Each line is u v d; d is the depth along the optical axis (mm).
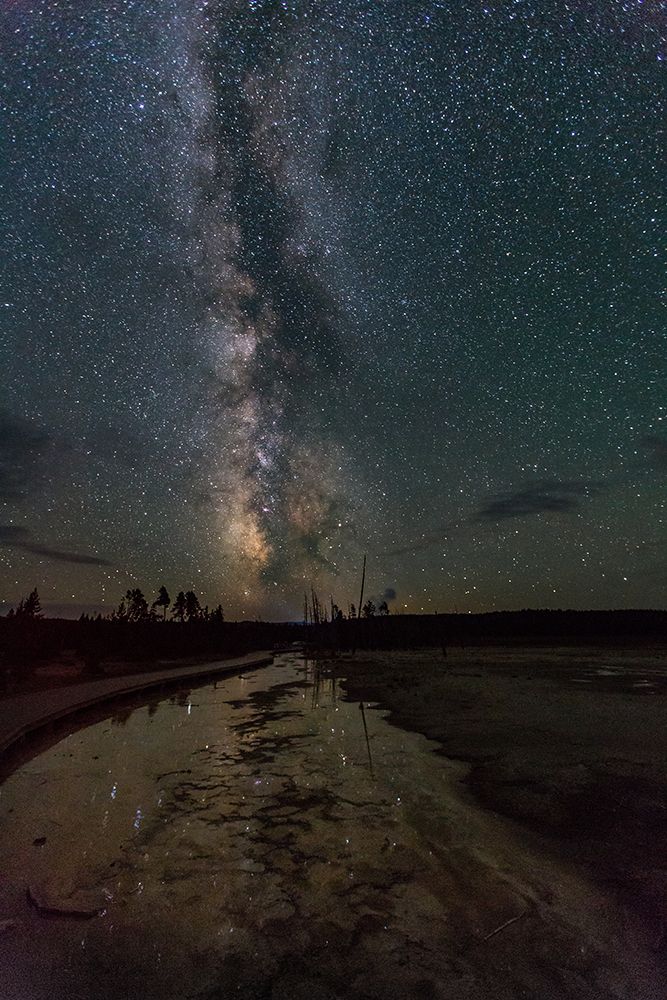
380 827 5883
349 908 4250
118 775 7910
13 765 8461
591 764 8211
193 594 51844
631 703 14391
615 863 4941
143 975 3443
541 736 10273
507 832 5711
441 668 27453
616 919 4047
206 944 3779
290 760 8734
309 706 14703
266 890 4535
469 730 10977
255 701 15742
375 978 3393
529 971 3449
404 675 23547
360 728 11453
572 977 3389
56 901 4359
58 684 16844
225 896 4441
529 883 4605
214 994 3256
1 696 13766
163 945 3771
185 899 4395
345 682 21094
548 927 3943
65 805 6617
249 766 8375
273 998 3215
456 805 6547
